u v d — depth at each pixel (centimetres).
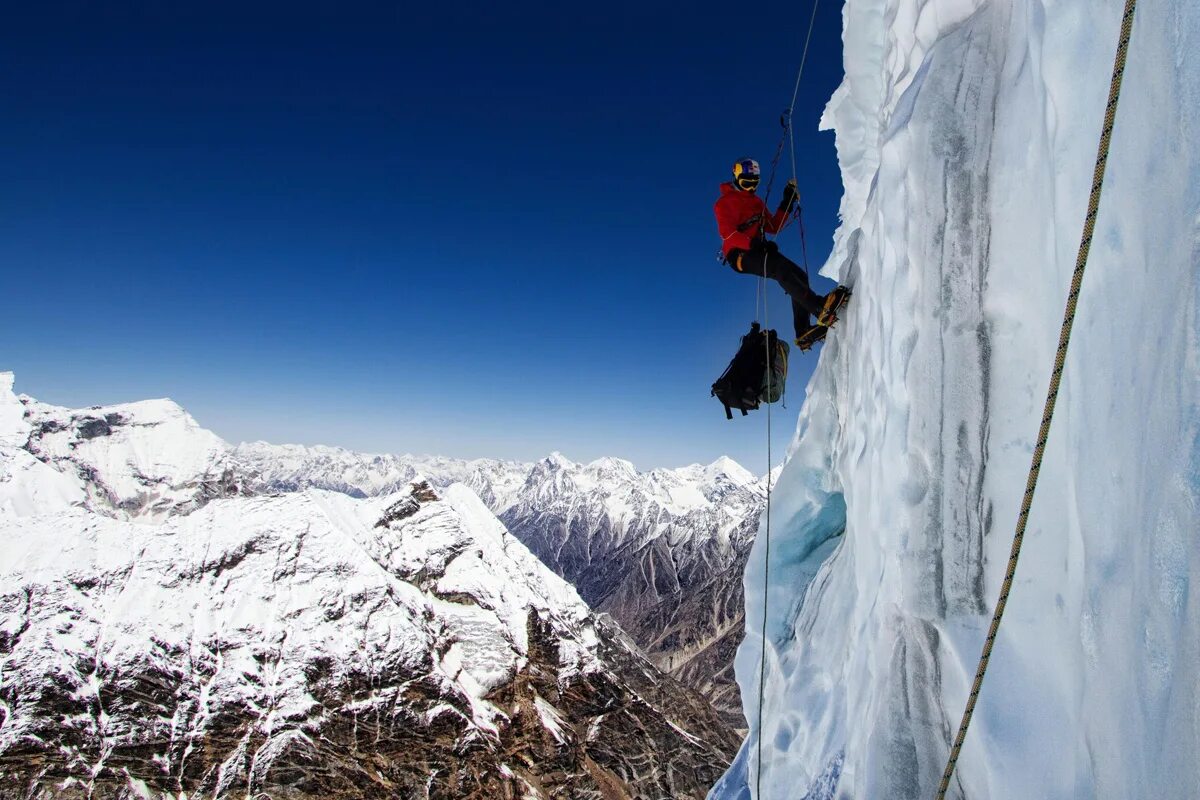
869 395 631
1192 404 226
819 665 755
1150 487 245
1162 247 252
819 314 708
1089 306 303
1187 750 213
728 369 818
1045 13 367
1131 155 275
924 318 473
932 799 440
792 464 942
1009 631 389
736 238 730
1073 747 316
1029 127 390
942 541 453
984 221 428
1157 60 261
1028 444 389
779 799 731
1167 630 229
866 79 812
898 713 480
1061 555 349
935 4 548
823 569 863
